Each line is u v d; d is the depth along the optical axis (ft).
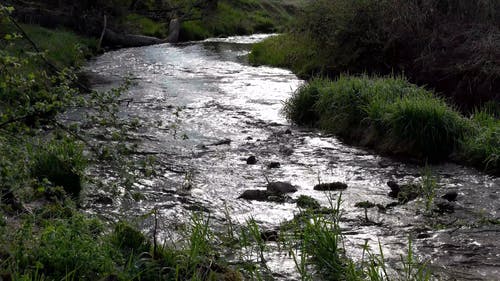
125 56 77.51
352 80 41.34
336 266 18.56
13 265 15.89
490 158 30.55
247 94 51.52
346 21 56.90
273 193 26.50
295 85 55.88
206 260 18.24
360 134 36.50
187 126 39.91
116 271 16.52
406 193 26.40
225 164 31.60
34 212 20.80
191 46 92.02
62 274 16.03
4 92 17.28
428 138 32.94
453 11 50.93
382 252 19.70
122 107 45.14
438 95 46.06
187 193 26.78
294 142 36.37
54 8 89.61
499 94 42.83
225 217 23.79
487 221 23.61
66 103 18.35
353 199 26.17
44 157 24.68
